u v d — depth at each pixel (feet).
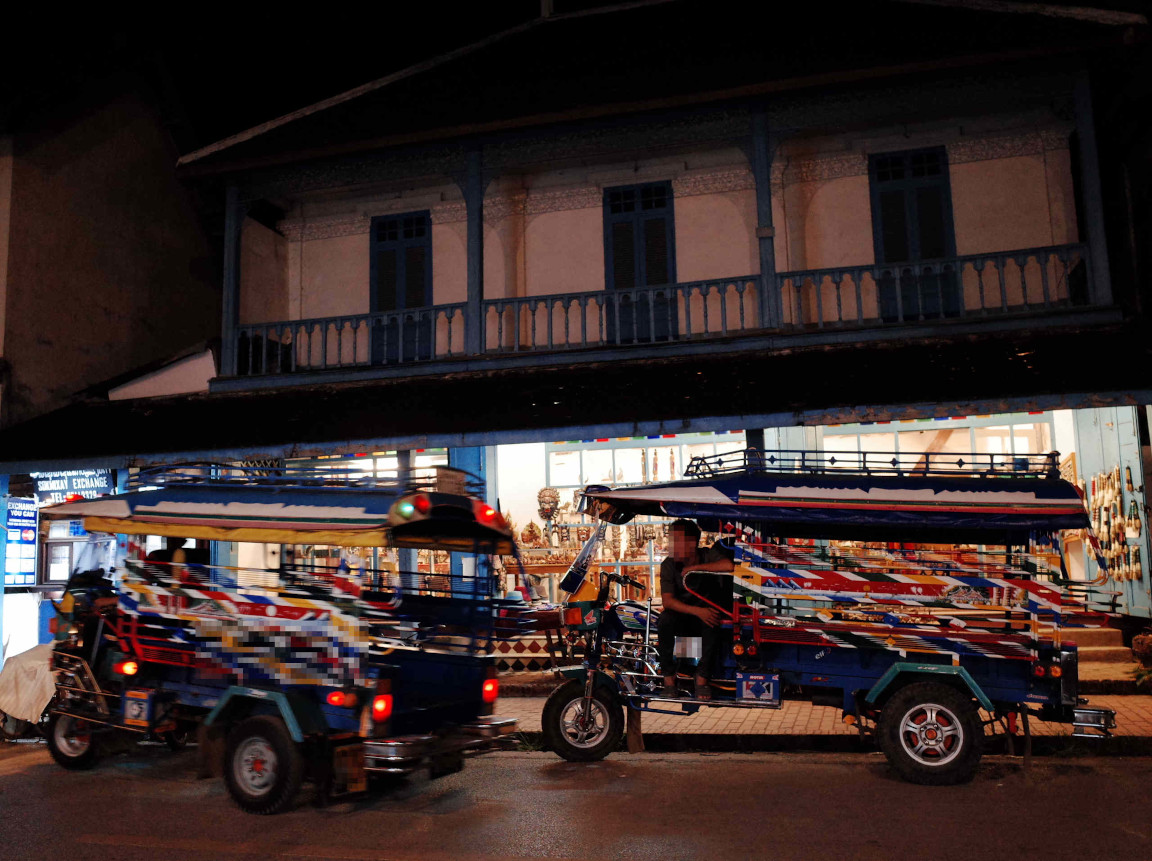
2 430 43.29
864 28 40.22
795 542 29.63
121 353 50.62
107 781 24.13
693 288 44.68
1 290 44.06
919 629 22.97
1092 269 36.68
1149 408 35.32
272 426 38.96
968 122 42.93
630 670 26.37
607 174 46.52
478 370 41.09
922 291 42.45
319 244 50.39
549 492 41.55
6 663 29.99
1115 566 37.83
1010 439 39.96
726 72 39.99
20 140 45.55
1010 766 23.97
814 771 23.91
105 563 30.86
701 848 17.19
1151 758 24.94
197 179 46.01
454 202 48.70
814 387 33.86
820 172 44.21
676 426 33.68
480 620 23.73
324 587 21.53
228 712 21.81
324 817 20.04
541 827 18.89
